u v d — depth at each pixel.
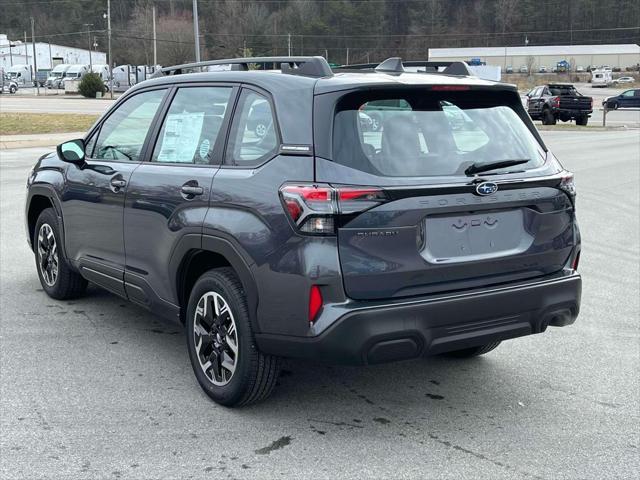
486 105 4.12
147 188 4.52
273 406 4.15
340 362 3.50
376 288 3.52
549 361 4.99
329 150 3.55
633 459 3.58
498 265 3.85
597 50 125.31
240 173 3.89
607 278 7.41
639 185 14.55
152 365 4.75
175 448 3.62
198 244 4.04
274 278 3.59
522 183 3.89
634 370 4.82
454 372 4.75
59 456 3.53
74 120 29.50
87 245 5.34
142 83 5.08
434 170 3.68
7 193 12.09
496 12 151.25
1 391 4.29
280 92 3.86
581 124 37.03
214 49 120.94
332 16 139.38
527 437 3.81
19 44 113.44
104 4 129.88
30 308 5.95
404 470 3.43
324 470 3.42
